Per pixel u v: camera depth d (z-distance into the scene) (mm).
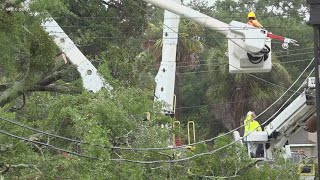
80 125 35406
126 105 38250
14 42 35156
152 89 50438
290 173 44844
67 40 44969
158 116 40781
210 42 99875
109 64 47000
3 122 32969
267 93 83688
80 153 34875
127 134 37219
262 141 50656
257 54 39562
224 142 41062
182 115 103500
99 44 71000
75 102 38125
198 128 102000
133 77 47438
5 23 34500
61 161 32906
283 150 50656
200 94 104625
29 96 43469
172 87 50156
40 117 43000
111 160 34312
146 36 80812
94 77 44812
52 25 44938
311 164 50656
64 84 44594
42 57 37000
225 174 41031
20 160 32281
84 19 73125
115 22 77125
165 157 39094
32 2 35281
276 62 86625
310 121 49656
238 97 85188
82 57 44906
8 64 35312
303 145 59594
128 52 51812
